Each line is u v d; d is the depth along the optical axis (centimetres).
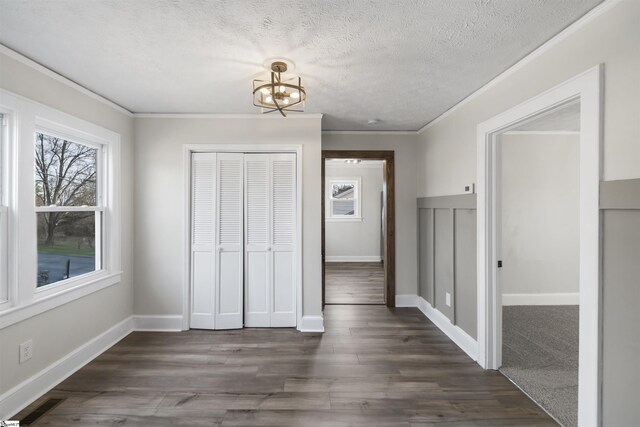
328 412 205
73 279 261
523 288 429
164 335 325
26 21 172
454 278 318
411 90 271
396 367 262
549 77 192
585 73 165
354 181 789
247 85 260
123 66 227
